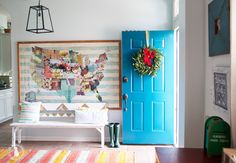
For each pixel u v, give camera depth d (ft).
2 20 23.77
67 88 17.08
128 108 16.24
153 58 15.78
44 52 17.06
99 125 15.44
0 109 23.40
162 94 16.08
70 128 17.08
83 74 16.97
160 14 16.51
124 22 16.65
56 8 16.89
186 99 9.95
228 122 7.41
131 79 16.12
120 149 15.31
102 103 16.76
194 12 9.79
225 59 7.71
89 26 16.81
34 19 17.01
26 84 17.26
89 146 15.93
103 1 16.70
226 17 7.26
